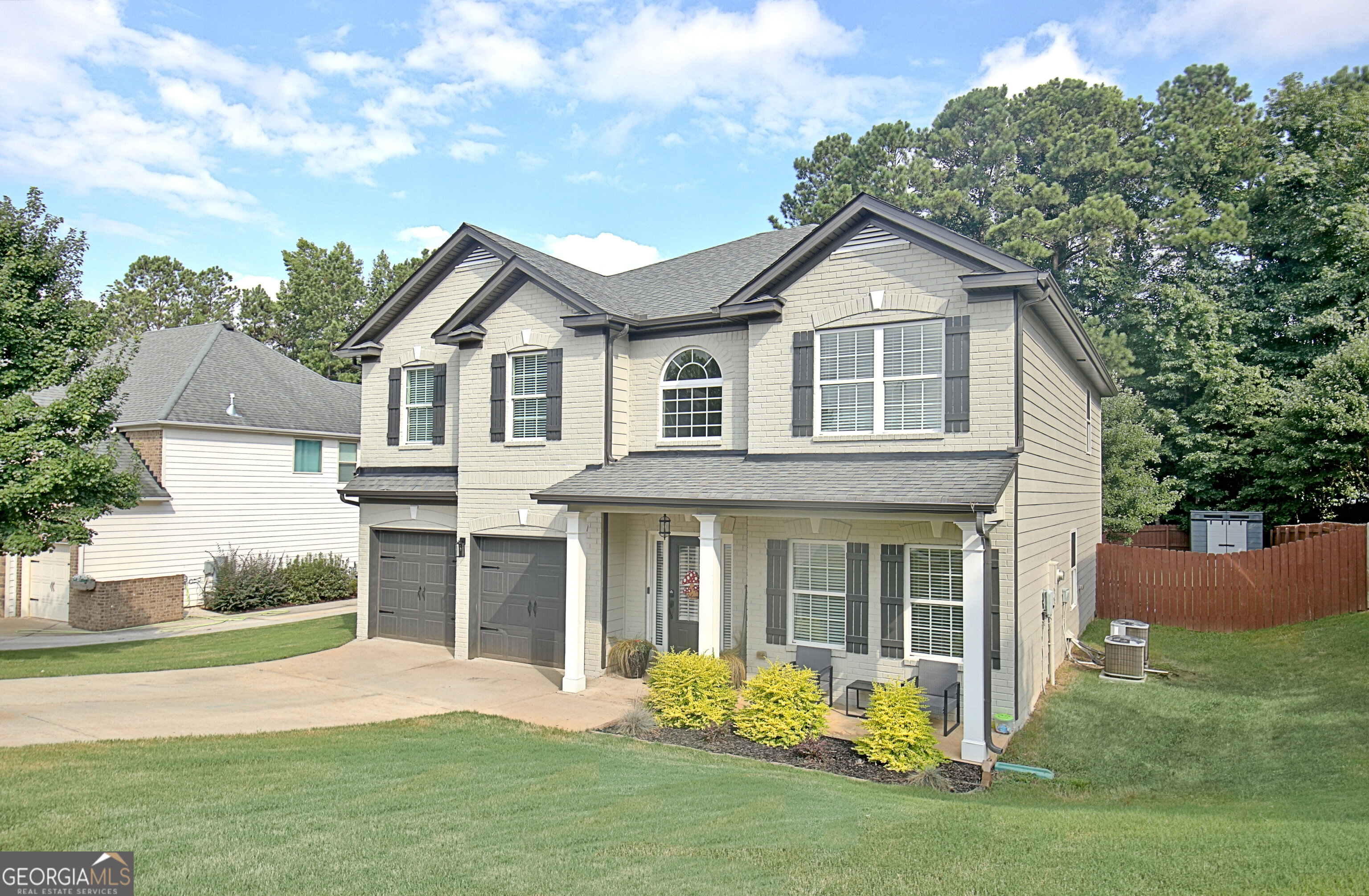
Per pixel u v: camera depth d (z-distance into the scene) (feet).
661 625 50.16
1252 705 40.09
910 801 27.09
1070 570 53.72
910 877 19.16
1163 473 94.02
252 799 24.54
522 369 52.19
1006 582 36.73
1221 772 31.27
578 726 37.14
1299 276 95.14
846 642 41.88
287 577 81.51
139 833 21.31
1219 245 100.83
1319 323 86.38
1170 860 19.71
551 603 50.55
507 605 52.08
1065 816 24.71
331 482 91.45
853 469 39.78
